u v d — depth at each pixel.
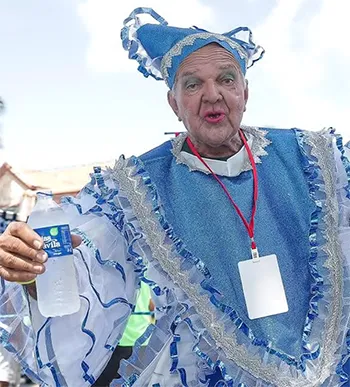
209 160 2.24
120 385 2.06
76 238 1.96
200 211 2.17
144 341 2.06
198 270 2.08
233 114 2.10
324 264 2.12
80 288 1.99
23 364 2.00
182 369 1.99
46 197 1.89
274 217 2.17
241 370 2.01
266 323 2.04
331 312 2.09
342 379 2.05
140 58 2.33
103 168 2.29
